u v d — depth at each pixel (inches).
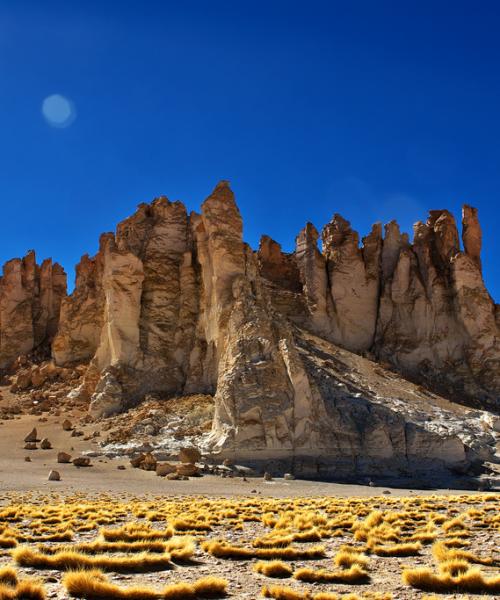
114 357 3142.2
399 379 2952.8
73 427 2773.1
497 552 632.4
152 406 2753.4
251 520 939.3
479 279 3376.0
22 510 994.1
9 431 2733.8
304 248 3617.1
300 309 3447.3
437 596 453.1
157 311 3270.2
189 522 845.8
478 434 2459.4
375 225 3703.3
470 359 3206.2
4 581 440.8
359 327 3454.7
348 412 2305.6
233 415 2169.0
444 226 3602.4
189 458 2079.2
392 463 2155.5
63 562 529.0
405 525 848.3
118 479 1820.9
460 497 1320.1
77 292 3961.6
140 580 490.0
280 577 518.9
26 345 4183.1
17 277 4335.6
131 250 3432.6
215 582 451.8
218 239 2896.2
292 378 2222.0
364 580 508.7
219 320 2792.8
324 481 1974.7
